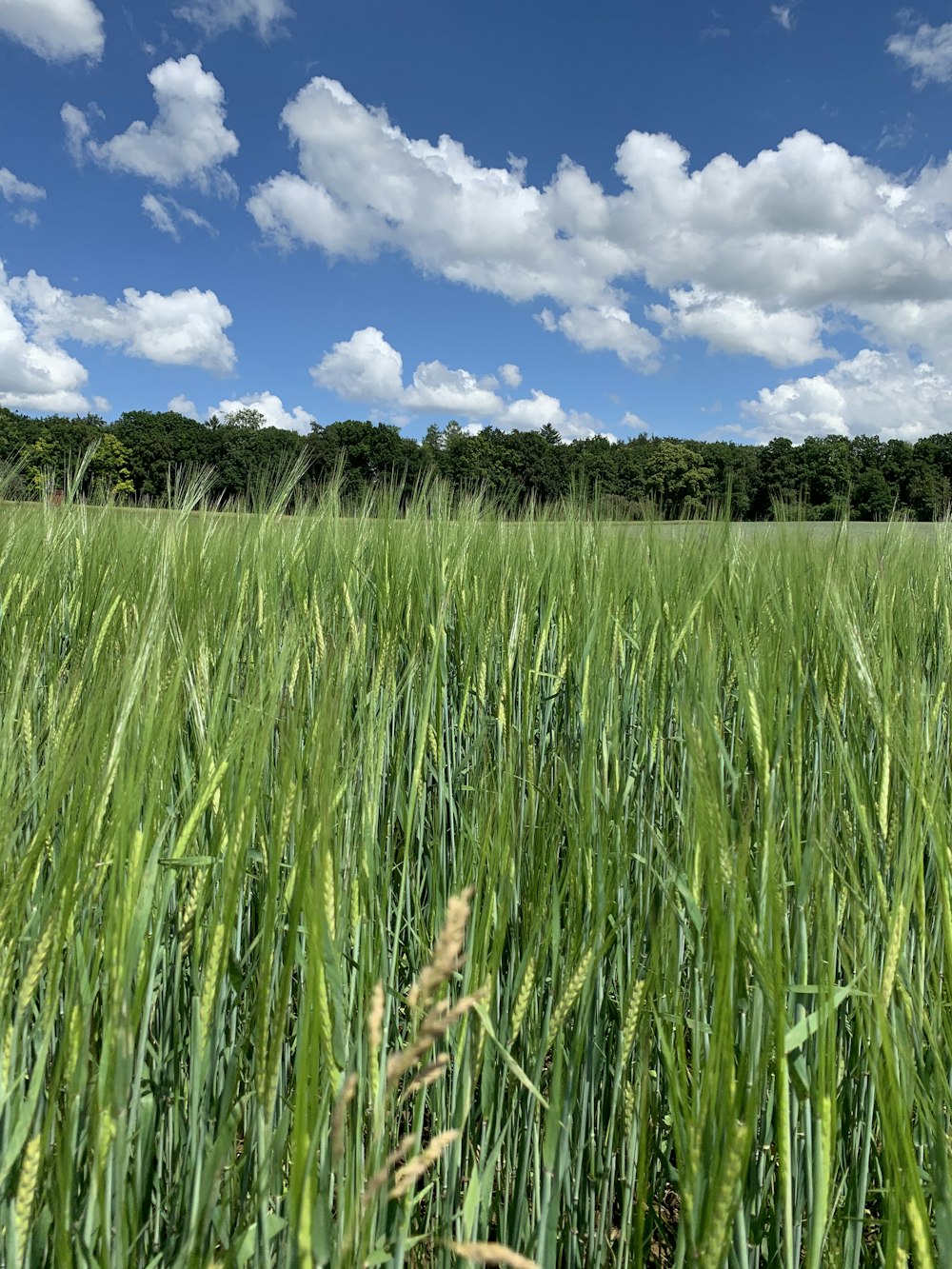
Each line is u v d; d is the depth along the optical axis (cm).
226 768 125
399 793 200
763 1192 140
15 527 368
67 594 322
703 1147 97
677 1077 108
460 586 312
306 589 301
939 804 120
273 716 107
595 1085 156
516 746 214
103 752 104
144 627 112
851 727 182
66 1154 89
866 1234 150
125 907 91
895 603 262
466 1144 146
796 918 136
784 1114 95
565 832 172
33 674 183
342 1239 83
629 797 193
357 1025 118
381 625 275
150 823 104
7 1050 97
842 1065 153
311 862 90
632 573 313
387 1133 114
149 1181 125
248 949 148
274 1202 122
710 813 95
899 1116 96
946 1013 121
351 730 147
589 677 172
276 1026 89
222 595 260
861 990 112
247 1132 135
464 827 167
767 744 132
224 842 125
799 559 251
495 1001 156
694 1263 91
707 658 113
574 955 133
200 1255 94
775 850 99
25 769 136
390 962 154
